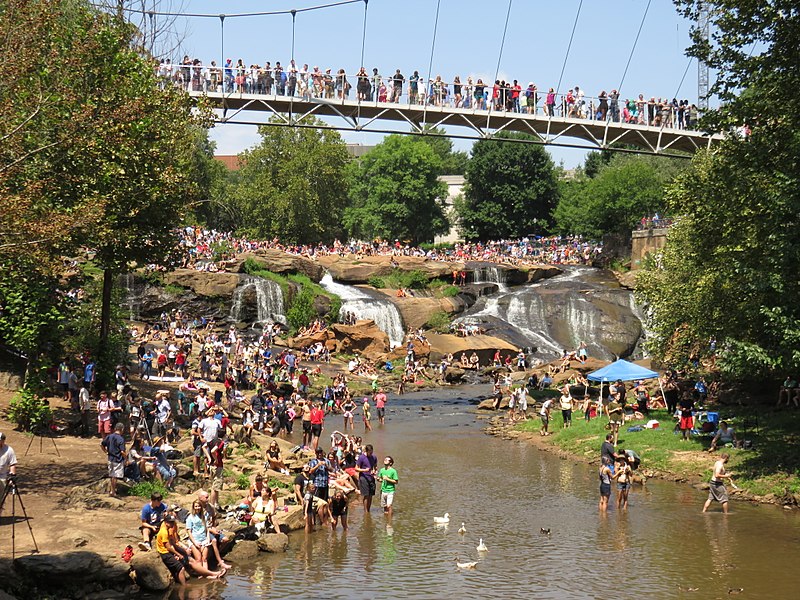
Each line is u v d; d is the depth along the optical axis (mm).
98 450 27234
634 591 17844
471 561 20234
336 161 111938
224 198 107938
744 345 26781
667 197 31656
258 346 61750
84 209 23141
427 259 88312
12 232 20531
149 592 17156
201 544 19141
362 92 57656
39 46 22328
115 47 31547
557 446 37531
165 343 57094
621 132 61094
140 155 32875
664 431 35031
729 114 28594
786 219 26062
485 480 30609
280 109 57688
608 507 26062
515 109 59438
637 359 73375
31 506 20516
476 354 69875
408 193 120062
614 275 87000
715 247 30250
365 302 75062
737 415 36062
